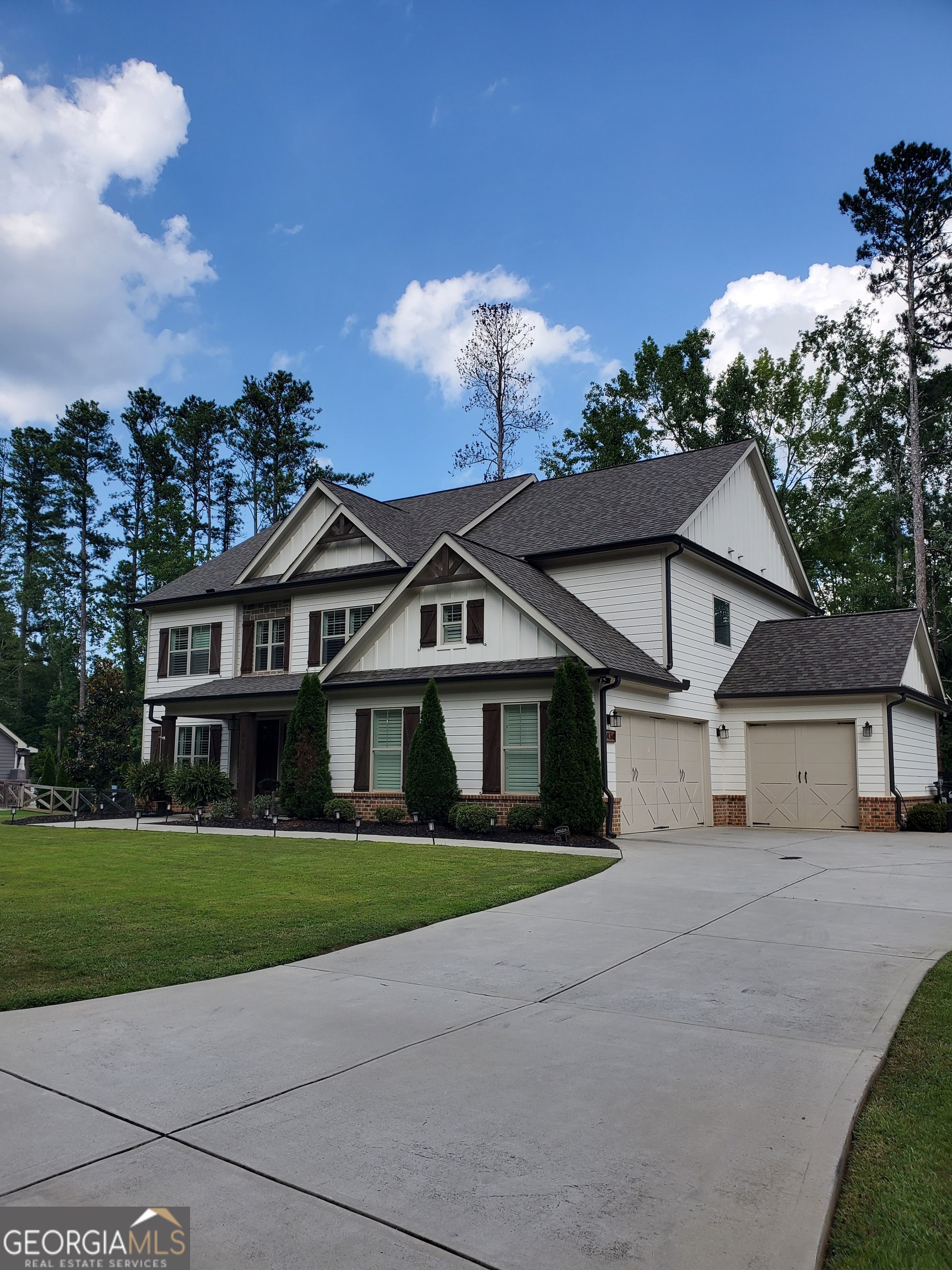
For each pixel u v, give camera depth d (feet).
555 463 141.59
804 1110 14.48
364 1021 19.36
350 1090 15.35
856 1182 12.21
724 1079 15.85
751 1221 11.09
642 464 84.99
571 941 27.27
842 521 124.67
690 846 52.24
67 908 31.78
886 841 56.44
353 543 80.28
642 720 62.80
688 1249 10.49
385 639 67.67
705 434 131.34
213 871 40.83
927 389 119.96
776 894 35.32
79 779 92.12
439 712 61.21
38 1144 13.24
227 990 21.91
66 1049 17.51
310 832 59.57
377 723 67.15
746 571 77.30
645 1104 14.73
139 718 97.76
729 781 71.97
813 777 69.00
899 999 20.88
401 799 64.34
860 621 77.15
